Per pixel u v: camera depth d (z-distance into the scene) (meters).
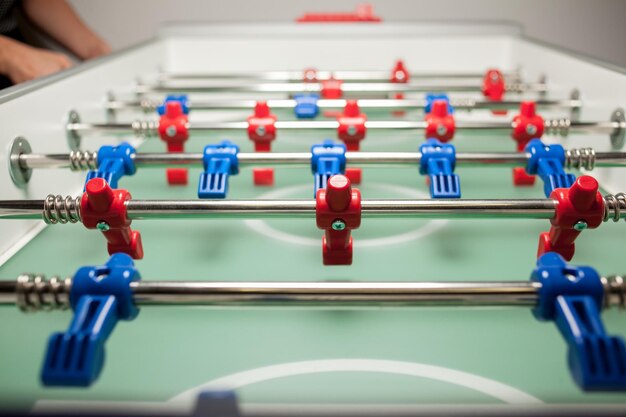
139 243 0.66
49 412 0.32
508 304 0.45
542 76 1.35
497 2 1.92
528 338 0.54
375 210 0.60
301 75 1.41
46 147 0.85
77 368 0.39
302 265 0.68
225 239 0.75
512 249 0.72
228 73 1.49
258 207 0.60
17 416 0.32
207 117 1.46
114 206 0.60
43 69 1.23
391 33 1.57
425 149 0.77
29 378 0.48
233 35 1.58
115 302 0.45
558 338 0.53
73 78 0.96
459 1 1.92
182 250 0.72
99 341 0.41
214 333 0.55
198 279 0.65
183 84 1.60
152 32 1.95
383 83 1.40
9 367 0.49
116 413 0.31
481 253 0.71
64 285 0.46
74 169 0.77
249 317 0.57
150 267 0.67
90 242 0.75
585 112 1.10
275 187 0.94
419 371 0.49
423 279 0.64
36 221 0.79
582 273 0.45
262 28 1.57
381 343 0.53
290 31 1.57
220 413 0.31
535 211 0.60
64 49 1.73
